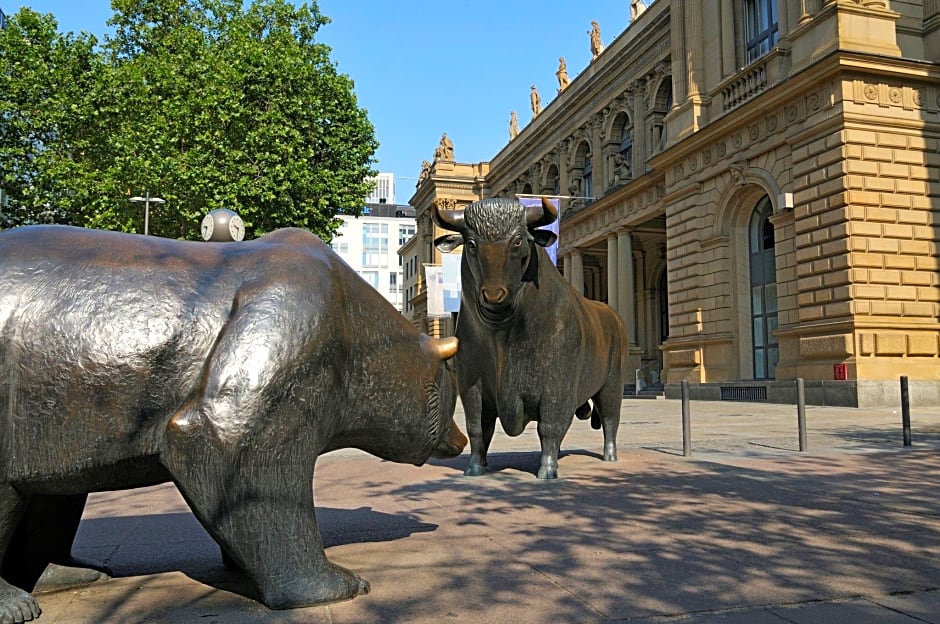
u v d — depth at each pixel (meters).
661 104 32.75
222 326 2.71
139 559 3.58
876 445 8.97
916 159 19.55
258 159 22.14
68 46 23.72
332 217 24.67
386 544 3.76
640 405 22.00
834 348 18.94
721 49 25.84
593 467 6.82
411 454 3.52
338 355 2.92
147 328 2.62
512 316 5.59
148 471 2.73
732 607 2.74
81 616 2.64
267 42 25.23
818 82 19.75
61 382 2.52
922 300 19.17
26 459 2.51
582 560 3.43
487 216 5.14
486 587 2.99
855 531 4.05
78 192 22.12
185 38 24.27
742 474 6.31
